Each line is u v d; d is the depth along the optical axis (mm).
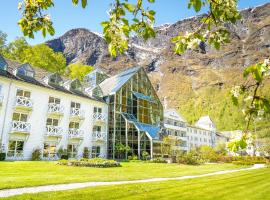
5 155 23500
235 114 143375
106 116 35656
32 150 26516
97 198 8383
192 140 78438
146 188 10602
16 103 25328
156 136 38125
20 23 3107
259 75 1937
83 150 31844
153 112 42812
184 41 2623
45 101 28547
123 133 35781
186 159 32312
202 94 190875
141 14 2834
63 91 30297
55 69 49812
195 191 10367
